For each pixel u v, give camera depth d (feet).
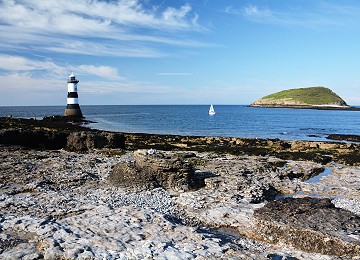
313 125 384.88
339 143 180.65
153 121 429.38
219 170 105.40
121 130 299.99
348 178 104.47
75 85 358.23
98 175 97.30
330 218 57.41
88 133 159.02
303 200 65.36
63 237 50.70
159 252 46.57
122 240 50.62
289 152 155.53
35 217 60.39
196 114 647.15
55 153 134.21
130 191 82.17
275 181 96.89
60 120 333.83
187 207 71.97
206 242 51.21
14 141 143.13
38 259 44.47
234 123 400.47
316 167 121.60
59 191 80.64
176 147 170.19
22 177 89.20
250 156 142.92
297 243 54.03
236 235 58.54
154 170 89.45
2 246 48.14
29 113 632.38
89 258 44.50
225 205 72.28
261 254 48.24
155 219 60.34
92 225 56.24
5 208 65.72
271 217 58.59
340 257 49.39
